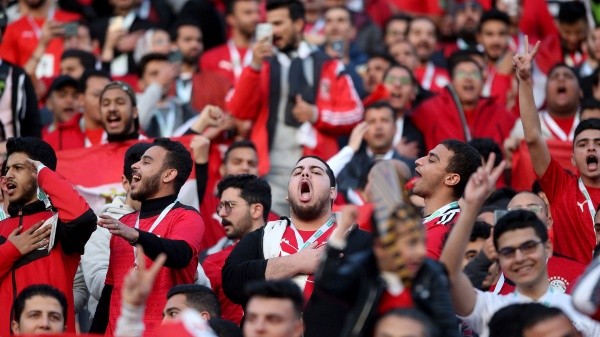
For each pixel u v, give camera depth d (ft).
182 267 85.46
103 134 117.80
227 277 85.15
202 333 69.31
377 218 68.54
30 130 119.44
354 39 150.92
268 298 69.21
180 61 130.82
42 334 75.20
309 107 121.49
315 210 86.94
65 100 124.06
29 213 88.28
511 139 114.11
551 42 144.97
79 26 143.74
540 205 94.73
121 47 140.46
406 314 65.62
